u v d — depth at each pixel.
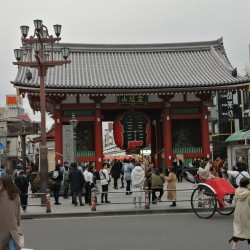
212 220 17.11
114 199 26.05
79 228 16.09
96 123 41.53
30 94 39.25
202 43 51.06
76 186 23.06
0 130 74.38
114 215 19.88
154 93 41.12
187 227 15.52
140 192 21.55
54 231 15.57
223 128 61.81
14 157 81.62
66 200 26.27
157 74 45.66
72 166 23.27
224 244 12.34
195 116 42.84
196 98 42.81
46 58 30.12
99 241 13.30
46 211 20.39
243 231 10.84
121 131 41.44
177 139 43.03
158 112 47.62
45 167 23.88
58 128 40.94
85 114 41.84
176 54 50.38
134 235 14.18
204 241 12.81
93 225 16.77
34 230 15.94
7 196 8.94
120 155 64.81
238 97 62.44
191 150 42.97
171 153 42.09
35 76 42.62
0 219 8.87
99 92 40.28
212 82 41.78
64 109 41.41
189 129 43.31
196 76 44.75
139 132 41.25
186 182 37.47
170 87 40.78
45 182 23.66
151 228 15.53
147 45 50.50
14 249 8.84
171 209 20.27
